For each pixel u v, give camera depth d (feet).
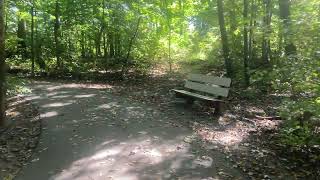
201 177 17.46
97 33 68.18
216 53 71.67
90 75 57.82
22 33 71.36
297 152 21.16
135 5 58.13
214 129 25.96
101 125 26.48
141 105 33.86
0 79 26.02
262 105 34.76
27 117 29.27
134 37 64.54
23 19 67.46
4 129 25.61
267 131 25.55
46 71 62.34
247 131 25.62
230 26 56.54
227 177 17.51
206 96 32.42
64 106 33.30
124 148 21.44
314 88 19.95
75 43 74.54
